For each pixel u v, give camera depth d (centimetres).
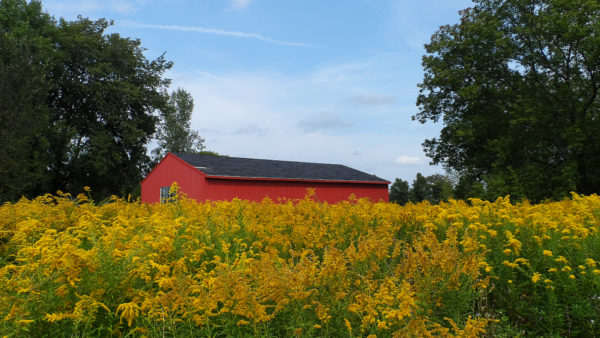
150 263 441
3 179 2519
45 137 3369
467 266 440
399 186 7169
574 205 795
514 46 2548
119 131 4112
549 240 561
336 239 708
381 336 392
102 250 435
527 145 2491
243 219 873
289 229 795
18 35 3369
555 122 2452
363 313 428
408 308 376
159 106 4391
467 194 2694
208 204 942
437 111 2941
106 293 398
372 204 884
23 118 2708
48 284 401
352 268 486
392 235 682
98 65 3881
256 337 388
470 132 2531
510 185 2317
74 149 3653
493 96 2705
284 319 430
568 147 2298
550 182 2338
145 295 412
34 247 440
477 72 2652
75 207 846
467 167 2775
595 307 448
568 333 453
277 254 645
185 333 397
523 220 605
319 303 392
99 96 3812
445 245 456
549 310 465
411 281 516
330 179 2945
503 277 524
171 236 540
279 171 2931
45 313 374
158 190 2958
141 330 386
